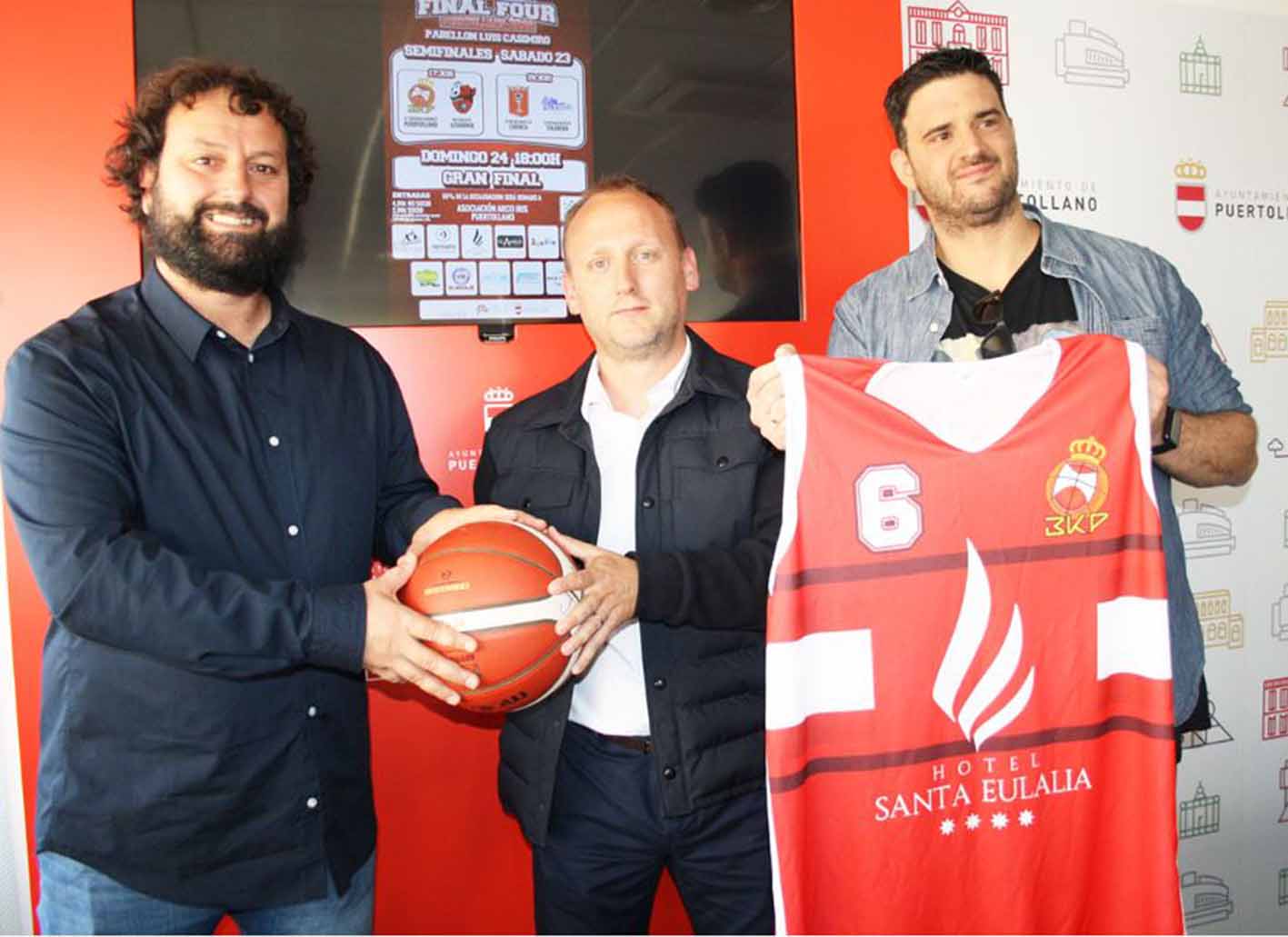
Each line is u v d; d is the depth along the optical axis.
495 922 1.84
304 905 1.31
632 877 1.40
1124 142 2.16
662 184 1.88
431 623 1.13
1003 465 1.11
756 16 1.92
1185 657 1.52
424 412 1.78
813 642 1.10
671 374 1.43
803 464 1.10
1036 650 1.12
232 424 1.26
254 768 1.22
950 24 2.03
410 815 1.79
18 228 1.58
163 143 1.23
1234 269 2.27
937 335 1.54
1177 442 1.24
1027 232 1.54
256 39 1.67
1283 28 2.28
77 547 1.09
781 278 1.95
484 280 1.79
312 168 1.45
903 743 1.10
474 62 1.77
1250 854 2.31
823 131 1.96
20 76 1.58
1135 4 2.16
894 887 1.11
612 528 1.40
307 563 1.29
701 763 1.31
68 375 1.15
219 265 1.22
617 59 1.85
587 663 1.24
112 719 1.18
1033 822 1.13
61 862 1.21
